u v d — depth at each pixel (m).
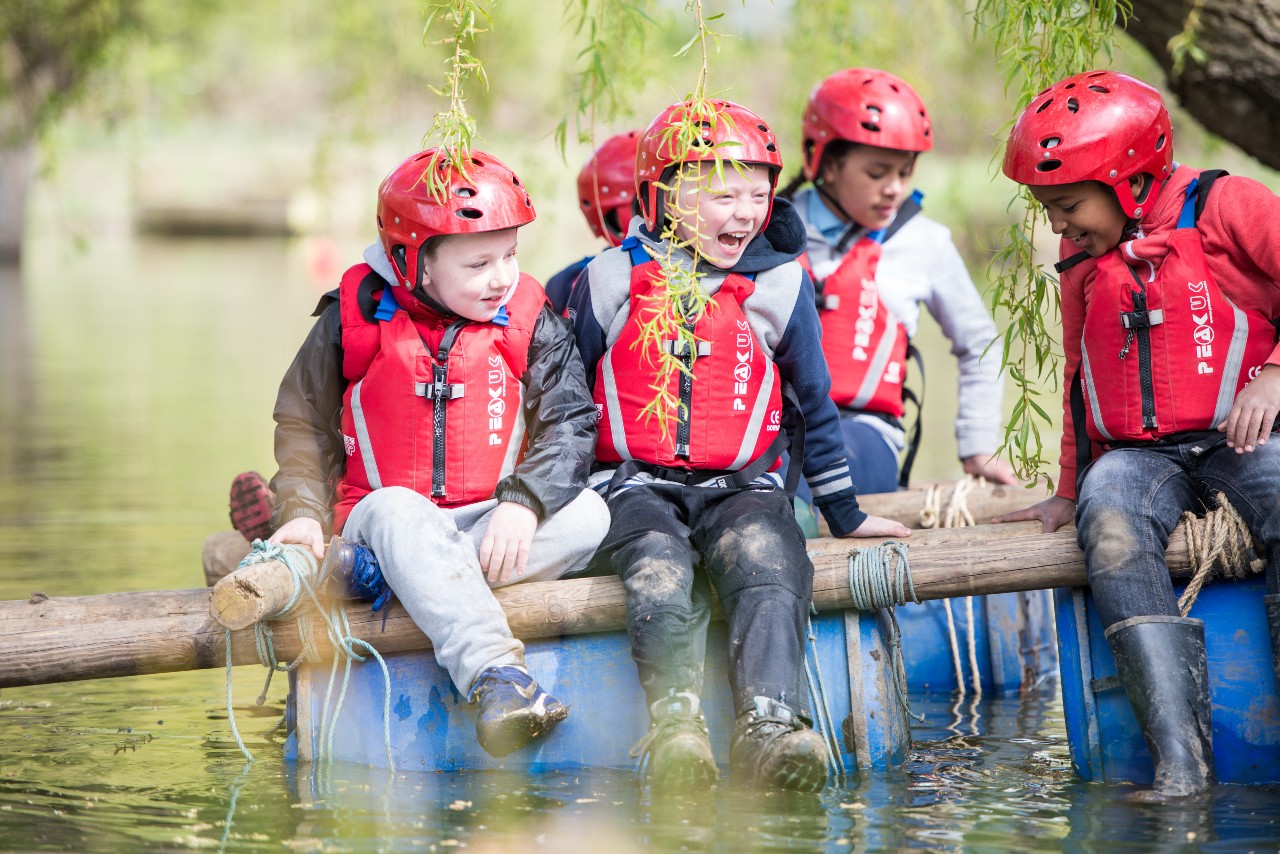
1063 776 5.33
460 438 5.59
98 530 10.45
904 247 7.84
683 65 11.66
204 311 30.59
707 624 5.43
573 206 33.38
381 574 5.33
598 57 6.99
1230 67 7.52
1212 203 5.47
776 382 5.85
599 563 5.60
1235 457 5.37
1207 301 5.45
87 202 52.22
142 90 19.55
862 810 4.77
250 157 55.12
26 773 5.26
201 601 5.69
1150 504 5.33
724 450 5.73
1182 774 4.98
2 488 12.30
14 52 14.14
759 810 4.73
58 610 5.56
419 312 5.64
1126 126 5.40
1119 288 5.57
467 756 5.30
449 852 4.29
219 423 16.48
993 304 6.16
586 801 4.84
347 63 14.21
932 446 14.47
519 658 5.23
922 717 6.49
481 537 5.47
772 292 5.83
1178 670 5.09
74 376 20.83
